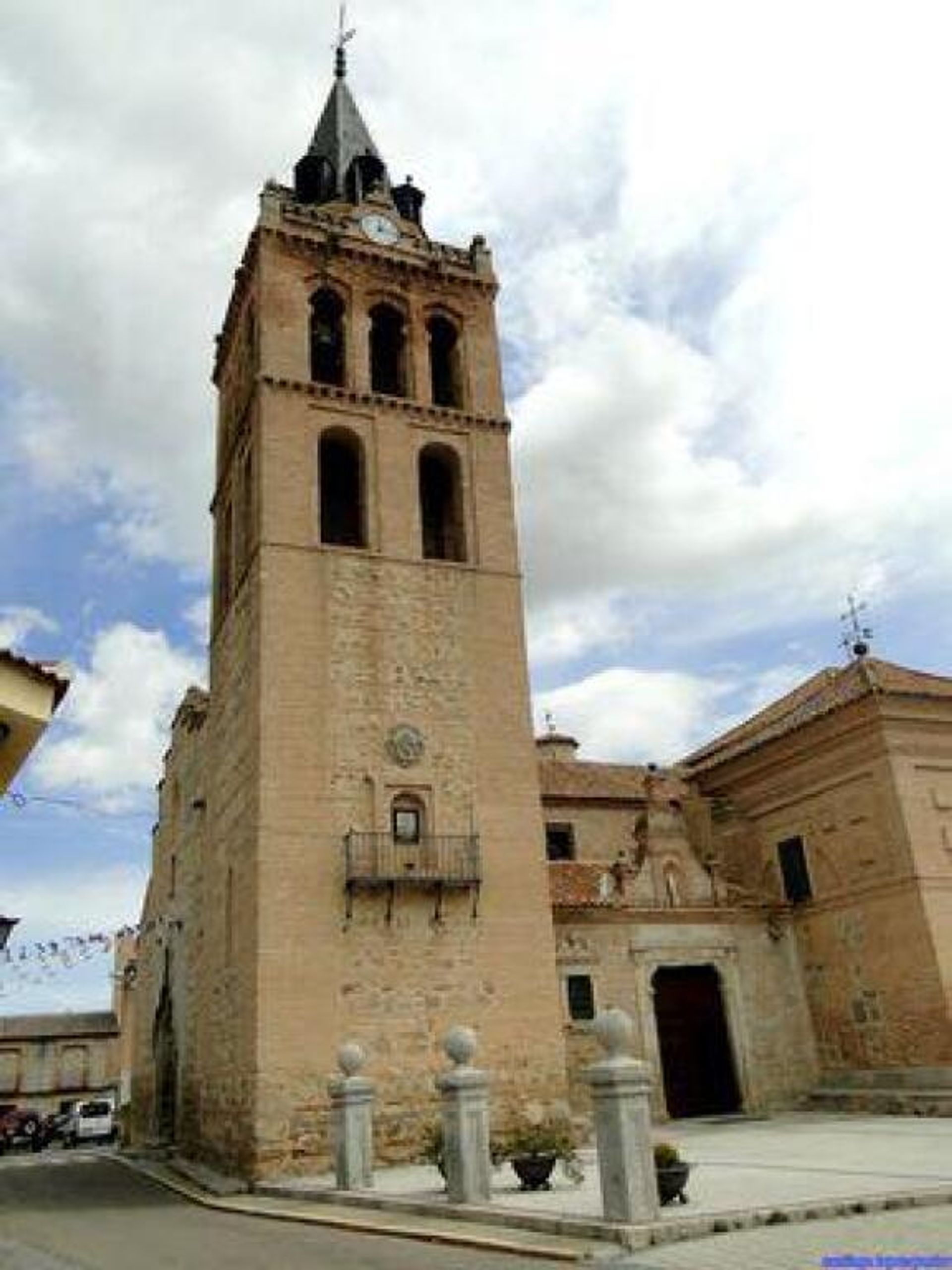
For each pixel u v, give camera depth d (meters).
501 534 28.22
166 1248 13.00
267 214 29.73
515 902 24.09
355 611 25.47
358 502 28.38
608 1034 12.30
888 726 27.23
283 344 28.14
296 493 26.27
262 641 24.09
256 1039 20.80
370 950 22.31
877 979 26.80
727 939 28.66
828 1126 22.81
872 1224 11.16
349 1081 17.95
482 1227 12.80
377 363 31.69
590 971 26.75
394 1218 14.30
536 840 24.92
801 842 29.73
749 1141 20.48
